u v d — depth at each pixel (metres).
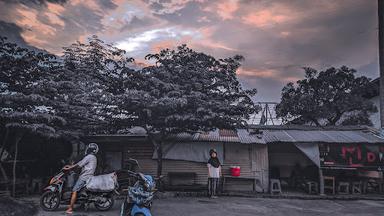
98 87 13.07
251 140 14.67
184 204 11.12
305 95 18.41
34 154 13.71
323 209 10.95
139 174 7.34
